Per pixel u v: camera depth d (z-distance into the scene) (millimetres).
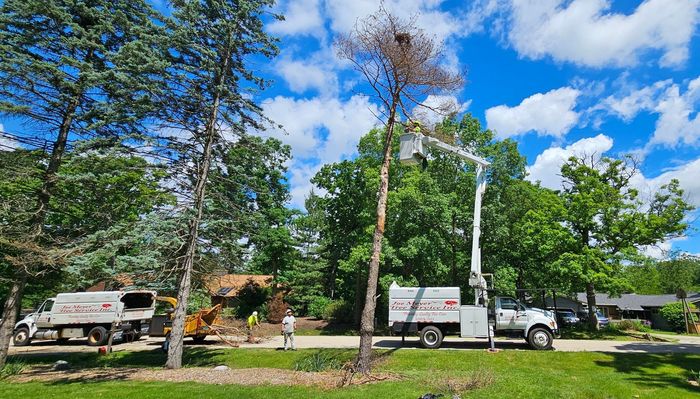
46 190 15078
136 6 16016
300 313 39000
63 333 21500
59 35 15180
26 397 9477
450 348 16109
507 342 17906
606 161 26203
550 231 22141
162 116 14289
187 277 14250
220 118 15445
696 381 10266
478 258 16359
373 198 27531
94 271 13219
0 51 13500
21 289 14977
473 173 26375
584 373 11594
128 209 17172
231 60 15867
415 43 13328
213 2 14805
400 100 14078
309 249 39438
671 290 60844
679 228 22484
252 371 12516
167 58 14656
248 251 15680
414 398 8578
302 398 8828
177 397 9141
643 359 13195
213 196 15359
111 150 13320
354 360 13672
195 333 19922
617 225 22984
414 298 16781
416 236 24172
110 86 14516
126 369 13680
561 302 50188
